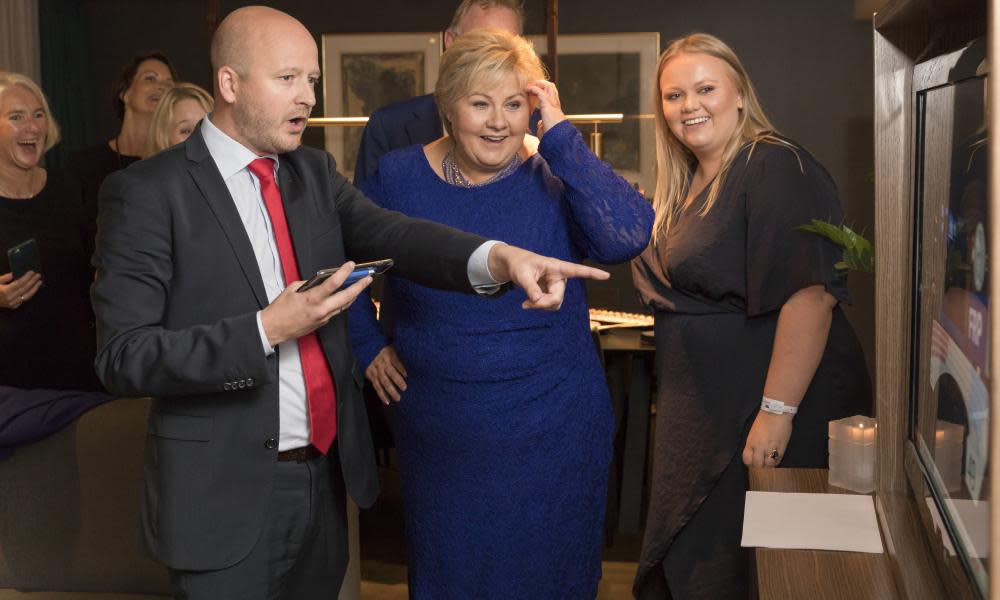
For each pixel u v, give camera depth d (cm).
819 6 680
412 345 235
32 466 252
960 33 143
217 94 196
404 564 395
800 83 688
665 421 265
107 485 250
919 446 155
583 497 240
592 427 240
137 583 252
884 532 162
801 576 154
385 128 320
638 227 229
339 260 209
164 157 195
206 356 179
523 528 235
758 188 247
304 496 205
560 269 179
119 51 714
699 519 259
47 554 254
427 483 241
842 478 194
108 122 722
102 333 187
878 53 163
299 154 212
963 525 117
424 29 691
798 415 252
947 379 129
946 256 131
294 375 202
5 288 321
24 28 638
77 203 357
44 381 333
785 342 246
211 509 193
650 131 694
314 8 693
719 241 253
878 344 171
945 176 132
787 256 242
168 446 194
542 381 232
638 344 412
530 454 233
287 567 205
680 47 260
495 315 229
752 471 210
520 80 221
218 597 195
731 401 254
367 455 217
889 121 163
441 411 235
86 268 353
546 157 226
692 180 272
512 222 230
